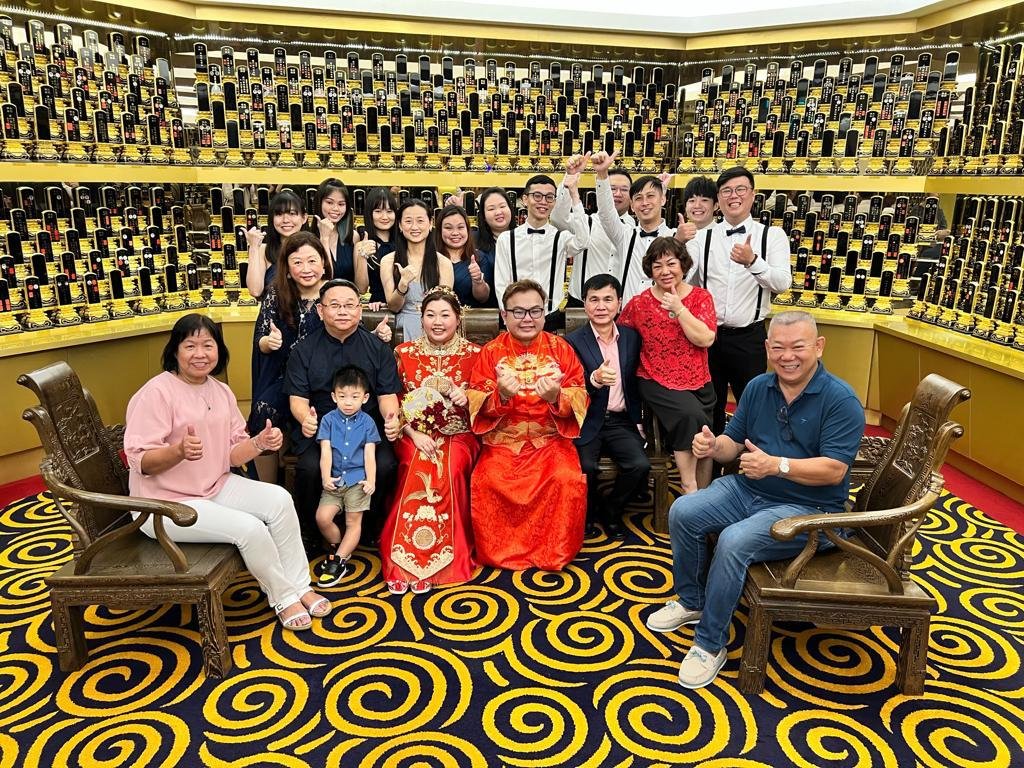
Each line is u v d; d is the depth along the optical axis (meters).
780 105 4.65
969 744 1.96
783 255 3.57
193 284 4.61
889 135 4.40
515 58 4.70
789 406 2.30
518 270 3.75
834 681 2.22
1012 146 3.72
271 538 2.39
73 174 3.83
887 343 4.42
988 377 3.55
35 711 2.06
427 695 2.13
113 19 3.95
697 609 2.48
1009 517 3.39
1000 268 3.80
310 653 2.34
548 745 1.94
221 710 2.07
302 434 2.89
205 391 2.45
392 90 4.59
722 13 4.61
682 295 3.14
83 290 4.01
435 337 2.95
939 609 2.64
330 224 3.82
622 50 4.80
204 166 4.45
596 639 2.43
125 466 2.56
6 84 3.55
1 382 3.48
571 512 2.84
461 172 4.81
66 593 2.16
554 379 2.65
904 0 3.95
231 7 4.07
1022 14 3.61
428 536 2.75
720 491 2.44
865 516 2.02
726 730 2.01
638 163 5.05
